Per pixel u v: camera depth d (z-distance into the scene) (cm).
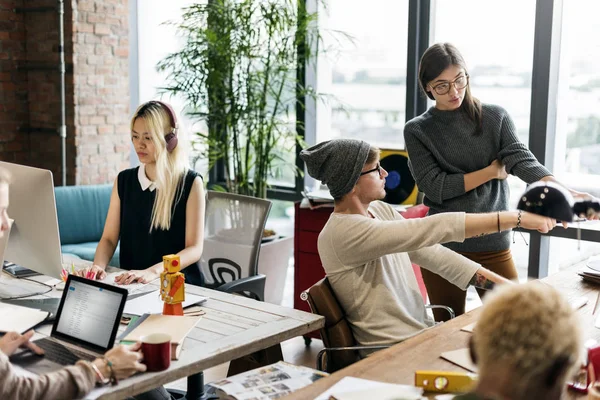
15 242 266
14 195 258
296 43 483
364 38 509
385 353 197
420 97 475
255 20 495
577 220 225
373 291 243
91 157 577
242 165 513
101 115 579
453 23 461
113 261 466
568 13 417
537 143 413
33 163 597
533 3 431
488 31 449
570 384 169
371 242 234
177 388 351
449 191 307
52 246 254
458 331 215
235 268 341
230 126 493
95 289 210
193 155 570
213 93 494
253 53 490
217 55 483
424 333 214
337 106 532
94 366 176
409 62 471
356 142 241
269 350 246
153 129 303
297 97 503
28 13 576
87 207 508
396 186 430
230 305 250
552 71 409
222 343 210
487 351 110
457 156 313
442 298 314
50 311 240
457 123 311
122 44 586
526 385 108
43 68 571
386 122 509
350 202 244
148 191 315
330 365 244
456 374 168
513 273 316
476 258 313
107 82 580
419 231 230
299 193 546
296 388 183
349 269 242
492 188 315
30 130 591
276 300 482
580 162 426
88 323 208
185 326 212
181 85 502
